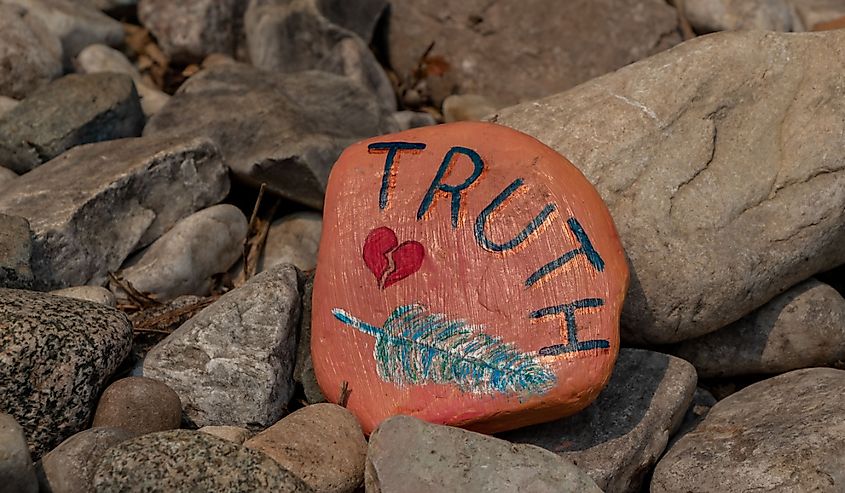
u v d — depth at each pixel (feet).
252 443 2.03
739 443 2.16
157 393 2.15
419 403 2.11
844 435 2.10
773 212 2.38
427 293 2.16
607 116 2.45
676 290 2.32
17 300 2.15
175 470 1.91
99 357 2.14
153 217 2.58
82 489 1.97
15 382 2.07
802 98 2.45
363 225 2.22
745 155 2.42
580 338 2.09
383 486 1.96
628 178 2.38
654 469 2.20
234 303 2.26
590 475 2.12
